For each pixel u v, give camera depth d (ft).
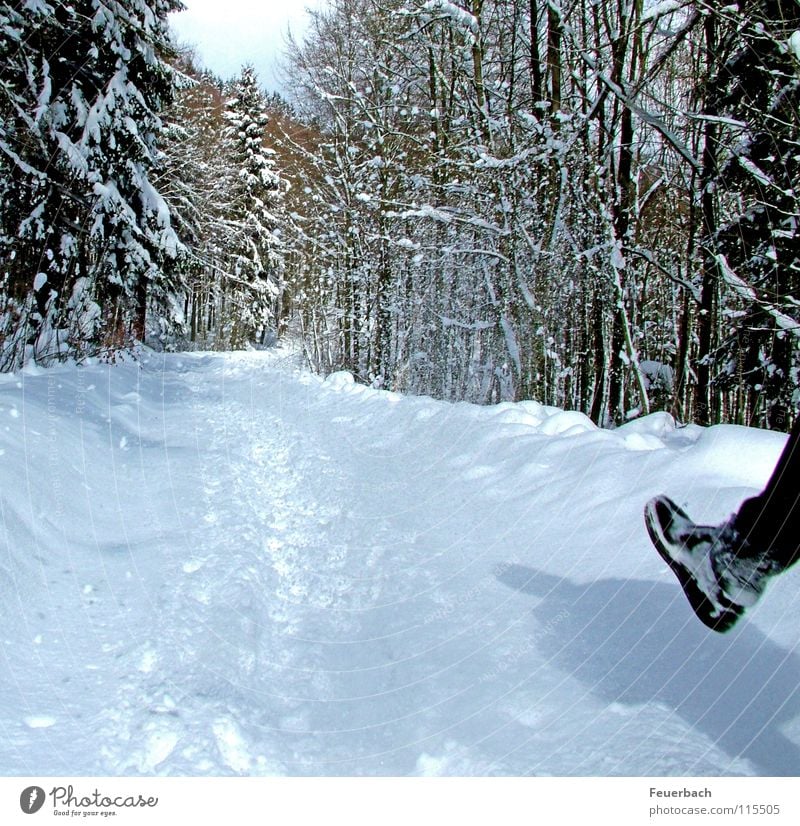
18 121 37.70
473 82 38.04
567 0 34.60
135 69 48.16
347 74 60.03
